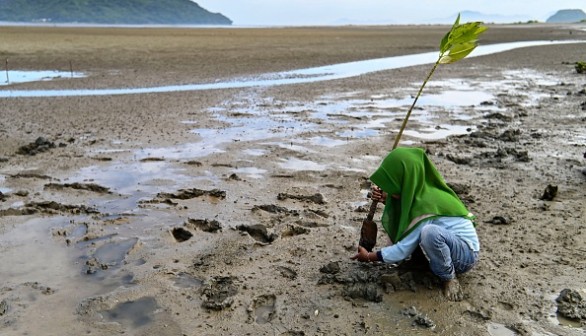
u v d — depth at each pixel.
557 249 4.73
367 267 4.38
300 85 16.52
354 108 12.27
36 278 4.29
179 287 4.14
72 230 5.25
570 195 6.21
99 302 3.91
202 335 3.51
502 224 5.31
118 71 20.28
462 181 6.76
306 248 4.80
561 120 10.88
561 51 31.55
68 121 10.64
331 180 6.84
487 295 3.94
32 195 6.22
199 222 5.44
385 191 4.00
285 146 8.55
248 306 3.84
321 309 3.79
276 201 6.05
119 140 8.98
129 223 5.41
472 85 16.73
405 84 16.86
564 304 3.79
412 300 3.86
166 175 7.01
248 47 34.56
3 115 11.30
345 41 44.09
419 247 4.06
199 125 10.23
